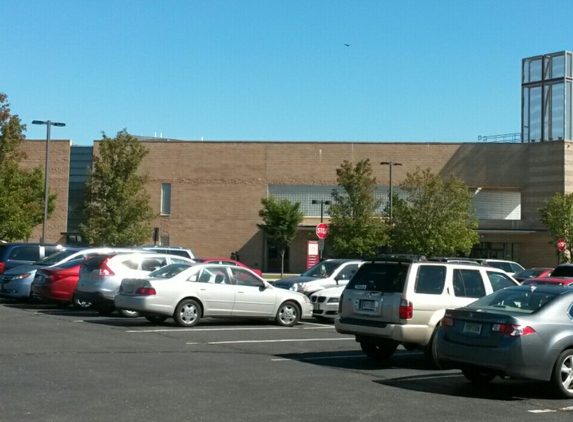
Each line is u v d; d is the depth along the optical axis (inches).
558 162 2201.0
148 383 392.5
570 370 390.9
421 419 330.0
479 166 2288.4
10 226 1400.1
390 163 1865.2
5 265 941.8
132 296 681.0
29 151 2370.8
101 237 1582.2
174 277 693.3
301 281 831.1
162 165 2365.9
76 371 422.9
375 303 497.7
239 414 325.4
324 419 321.7
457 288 502.6
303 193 2340.1
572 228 1920.5
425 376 460.4
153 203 2358.5
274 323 765.9
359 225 1700.3
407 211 1724.9
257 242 2341.3
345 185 1739.7
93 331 629.6
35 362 450.6
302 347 577.9
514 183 2277.3
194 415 320.2
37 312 806.5
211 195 2361.0
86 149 2413.9
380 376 452.8
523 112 2320.4
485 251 2279.8
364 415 333.4
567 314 398.3
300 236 2331.4
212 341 591.2
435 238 1702.8
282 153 2346.2
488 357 386.6
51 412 318.0
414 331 484.7
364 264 521.3
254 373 438.9
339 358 528.1
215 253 2347.4
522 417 342.3
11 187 1421.0
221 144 2362.2
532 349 380.5
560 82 2234.3
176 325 695.7
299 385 404.2
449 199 1726.1
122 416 313.7
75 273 835.4
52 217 2367.1
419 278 494.3
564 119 2223.2
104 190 1595.7
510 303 415.2
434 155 2304.4
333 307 784.9
